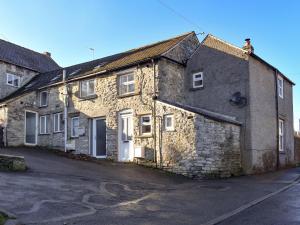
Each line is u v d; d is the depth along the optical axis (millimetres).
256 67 20797
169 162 18922
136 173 17562
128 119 21656
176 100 21672
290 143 24984
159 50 22188
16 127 26078
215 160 17562
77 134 24359
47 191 11484
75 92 24781
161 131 19531
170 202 11055
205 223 8508
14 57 32250
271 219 8656
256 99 20344
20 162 15305
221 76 21031
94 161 20797
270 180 16125
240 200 11289
